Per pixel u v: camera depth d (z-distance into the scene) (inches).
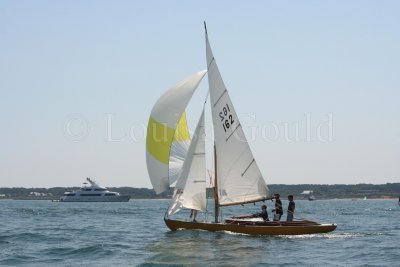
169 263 1600.6
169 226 2261.3
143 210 5979.3
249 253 1760.6
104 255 1788.9
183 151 2175.2
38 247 2009.1
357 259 1653.5
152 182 2181.3
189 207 2181.3
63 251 1891.0
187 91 2159.2
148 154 2176.4
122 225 3240.7
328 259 1656.0
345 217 4338.1
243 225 2142.0
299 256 1707.7
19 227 3105.3
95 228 2987.2
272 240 2038.6
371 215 4744.1
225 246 1893.5
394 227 2970.0
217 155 2188.7
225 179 2185.0
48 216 4493.1
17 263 1646.2
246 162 2192.4
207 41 2186.3
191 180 2176.4
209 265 1565.0
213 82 2185.0
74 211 5629.9
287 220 2198.6
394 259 1649.9
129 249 1920.5
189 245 1916.8
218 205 2197.3
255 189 2198.6
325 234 2237.9
